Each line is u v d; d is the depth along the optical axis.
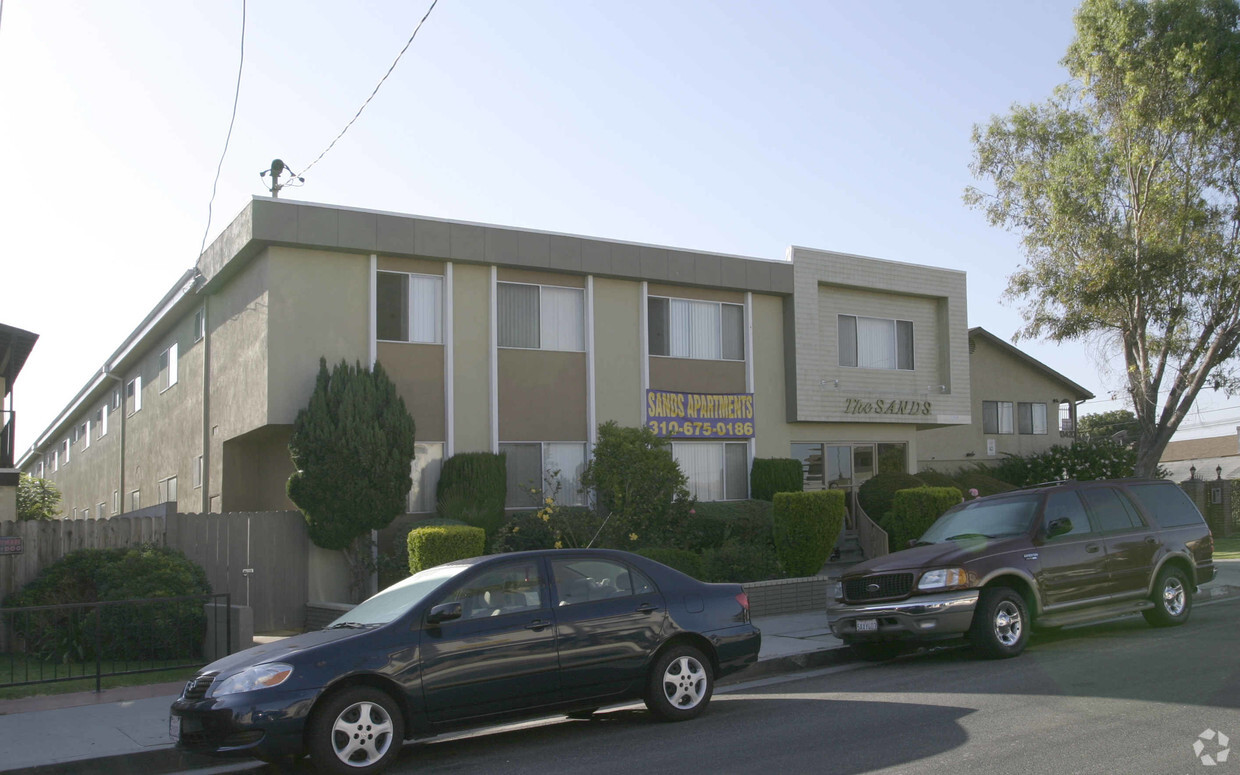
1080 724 7.68
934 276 25.28
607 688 8.43
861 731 7.90
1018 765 6.62
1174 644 11.42
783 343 23.08
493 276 19.33
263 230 16.97
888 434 24.78
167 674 11.38
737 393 22.27
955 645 12.71
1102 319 23.33
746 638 9.20
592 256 20.30
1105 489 12.77
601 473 18.55
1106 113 23.56
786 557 16.88
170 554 13.78
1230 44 21.14
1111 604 12.21
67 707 9.91
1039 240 24.02
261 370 17.36
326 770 7.21
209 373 20.67
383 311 18.27
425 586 8.36
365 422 16.64
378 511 16.53
